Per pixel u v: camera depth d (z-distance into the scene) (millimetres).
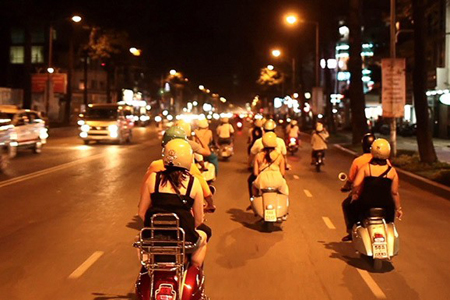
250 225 12117
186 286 5543
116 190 16828
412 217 13570
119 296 7359
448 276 8531
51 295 7402
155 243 5473
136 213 13227
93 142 39969
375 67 60094
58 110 83688
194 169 7102
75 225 11875
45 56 86125
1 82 76250
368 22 65062
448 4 40844
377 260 8695
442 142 41281
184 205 5707
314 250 9984
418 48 22438
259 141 12039
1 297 7312
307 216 13297
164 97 114312
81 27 68125
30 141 28859
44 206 14133
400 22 48188
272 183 11398
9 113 28156
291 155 30953
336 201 15570
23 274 8344
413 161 23312
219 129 27453
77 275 8289
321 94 52000
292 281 8133
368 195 8500
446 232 11852
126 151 31969
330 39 52188
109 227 11680
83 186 17641
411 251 10102
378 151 8422
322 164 23656
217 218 12867
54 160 26125
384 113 25500
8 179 19172
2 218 12602
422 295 7605
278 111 103188
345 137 48344
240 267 8828
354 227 8789
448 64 40781
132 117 41469
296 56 62406
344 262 9211
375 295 7559
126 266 8766
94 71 90875
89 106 38438
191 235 5695
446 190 16625
